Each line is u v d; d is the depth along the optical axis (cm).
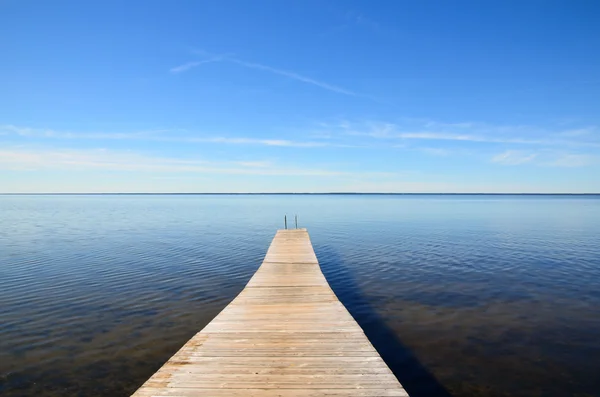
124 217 5909
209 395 511
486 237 3198
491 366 880
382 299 1411
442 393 773
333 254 2419
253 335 744
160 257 2261
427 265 2036
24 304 1323
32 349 956
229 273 1842
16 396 749
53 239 3088
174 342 1010
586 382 808
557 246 2683
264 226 4347
